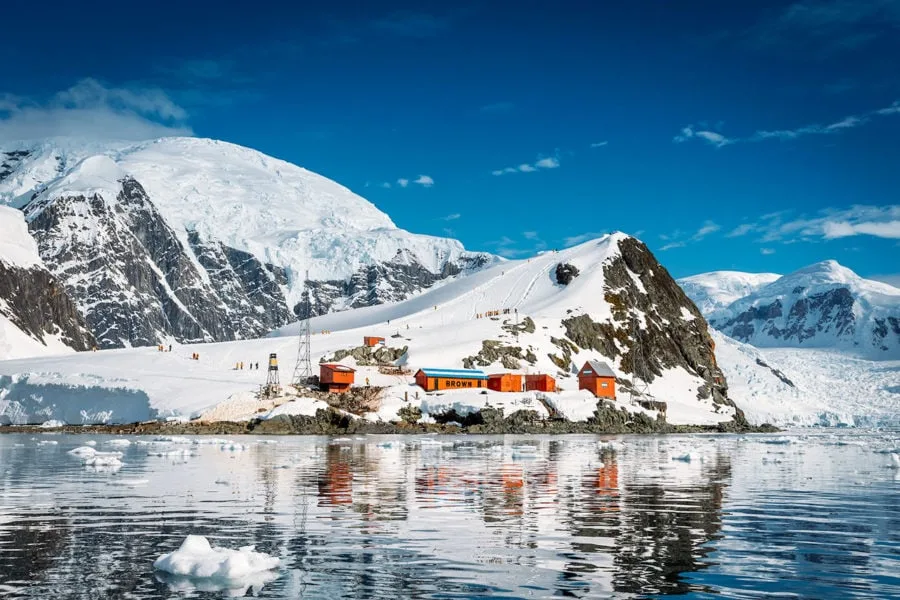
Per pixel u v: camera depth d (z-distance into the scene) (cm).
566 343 17575
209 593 1819
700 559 2198
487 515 2953
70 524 2725
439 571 2042
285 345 16188
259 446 7531
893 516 3034
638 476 4603
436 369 14138
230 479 4228
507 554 2250
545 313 18725
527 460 5816
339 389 13262
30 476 4400
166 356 15012
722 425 15762
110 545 2359
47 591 1833
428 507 3162
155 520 2811
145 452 6619
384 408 12406
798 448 8300
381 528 2661
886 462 6097
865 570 2081
